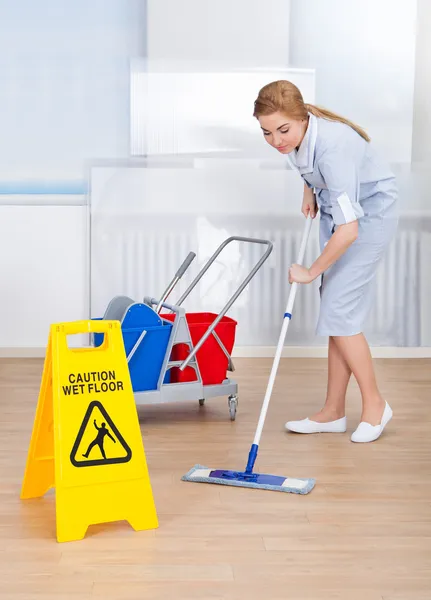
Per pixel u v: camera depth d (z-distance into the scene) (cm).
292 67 405
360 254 268
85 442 195
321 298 275
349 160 248
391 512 209
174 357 297
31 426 287
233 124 407
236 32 402
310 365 396
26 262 409
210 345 298
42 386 207
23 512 208
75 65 402
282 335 249
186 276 414
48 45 400
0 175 404
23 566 178
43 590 168
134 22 401
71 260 410
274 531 197
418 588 170
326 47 404
